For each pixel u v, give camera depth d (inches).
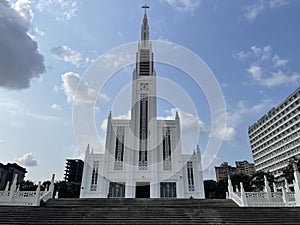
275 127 3710.6
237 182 2336.4
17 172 2888.8
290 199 875.4
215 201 952.9
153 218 621.6
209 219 620.7
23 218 609.0
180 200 978.1
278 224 597.6
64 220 603.2
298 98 3238.2
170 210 676.7
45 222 592.7
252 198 880.3
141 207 712.4
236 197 925.2
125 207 708.0
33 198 847.7
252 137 4379.9
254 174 2401.6
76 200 954.7
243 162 5334.6
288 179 2127.2
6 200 837.8
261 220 619.5
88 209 673.6
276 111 3705.7
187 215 642.8
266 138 3932.1
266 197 890.7
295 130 3267.7
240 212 665.6
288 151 3366.1
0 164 2709.2
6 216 619.5
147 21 2539.4
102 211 660.7
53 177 1058.7
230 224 595.5
